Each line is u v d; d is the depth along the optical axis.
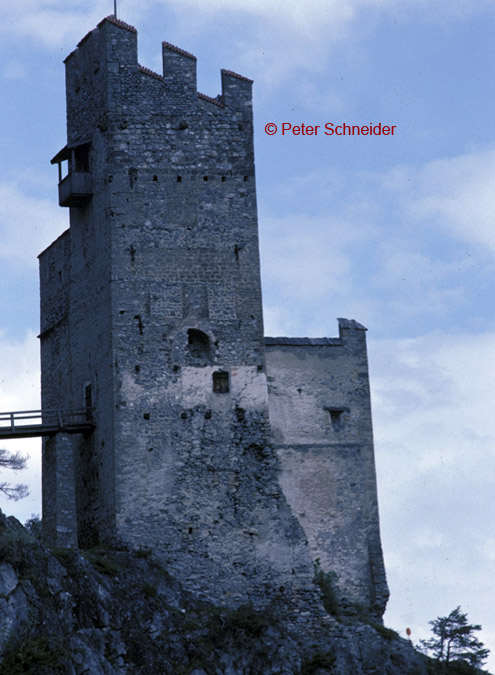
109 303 85.12
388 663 82.94
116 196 86.12
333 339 90.75
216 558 83.00
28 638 73.81
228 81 89.25
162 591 80.94
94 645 76.31
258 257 87.56
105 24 87.75
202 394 85.12
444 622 87.38
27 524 95.81
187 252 86.50
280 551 84.00
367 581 87.56
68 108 91.12
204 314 86.12
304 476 88.12
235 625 81.00
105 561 80.06
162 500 83.12
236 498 84.19
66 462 84.19
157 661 77.75
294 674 80.69
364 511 88.56
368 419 90.06
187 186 87.25
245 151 88.56
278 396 88.62
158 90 87.88
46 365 95.31
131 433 83.56
